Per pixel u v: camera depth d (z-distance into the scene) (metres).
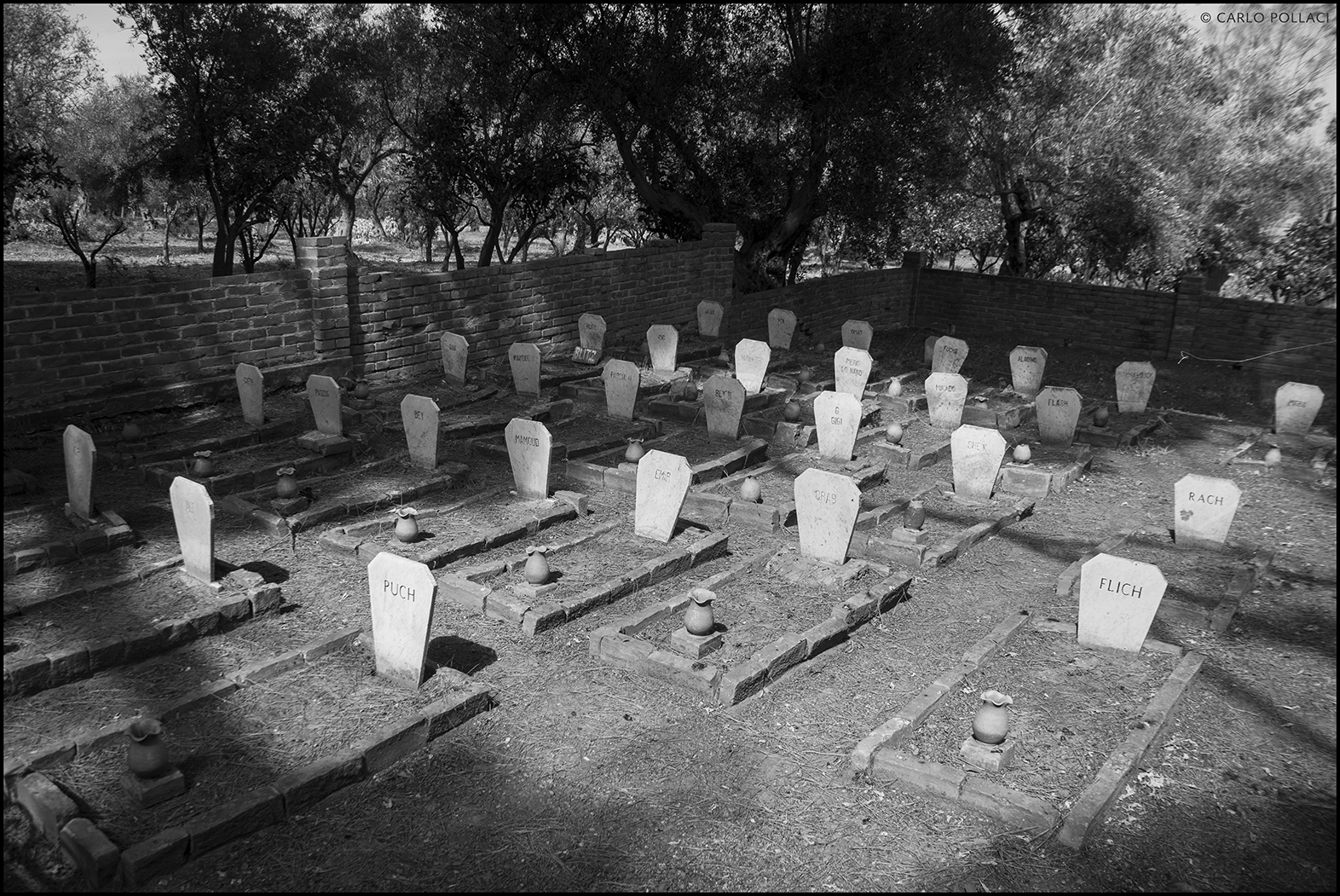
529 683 7.74
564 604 8.75
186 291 13.25
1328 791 6.59
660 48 20.33
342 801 6.18
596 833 6.03
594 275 19.61
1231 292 25.52
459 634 8.48
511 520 10.65
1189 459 15.02
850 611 8.80
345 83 22.94
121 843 5.48
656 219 26.30
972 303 27.64
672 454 10.27
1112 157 22.12
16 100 18.95
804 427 14.44
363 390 14.80
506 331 18.11
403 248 55.84
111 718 6.68
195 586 8.53
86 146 29.94
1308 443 15.74
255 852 5.68
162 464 11.44
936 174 21.77
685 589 9.52
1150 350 24.75
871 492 12.69
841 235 31.48
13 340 11.67
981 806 6.32
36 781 5.83
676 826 6.12
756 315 23.50
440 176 24.77
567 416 15.26
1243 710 7.60
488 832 5.99
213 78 20.20
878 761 6.66
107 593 8.33
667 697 7.62
